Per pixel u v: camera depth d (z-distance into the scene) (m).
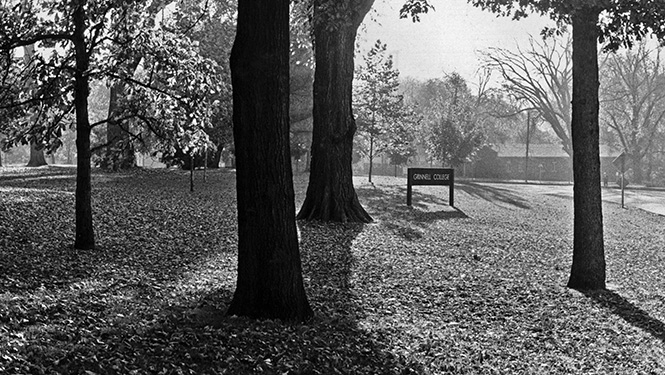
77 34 11.97
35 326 6.81
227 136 25.81
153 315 7.97
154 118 12.97
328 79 20.02
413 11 13.52
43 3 12.11
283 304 8.16
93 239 12.84
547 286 12.88
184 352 6.37
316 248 15.48
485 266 14.91
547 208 32.84
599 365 8.09
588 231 12.77
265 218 8.06
